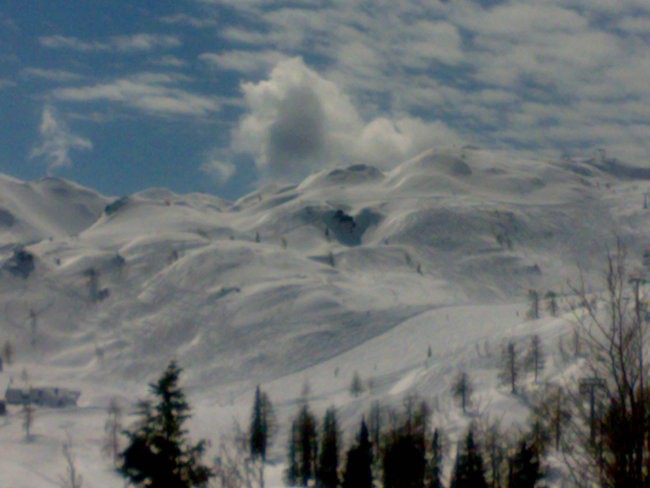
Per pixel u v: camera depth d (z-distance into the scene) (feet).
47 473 235.20
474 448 136.56
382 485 218.38
